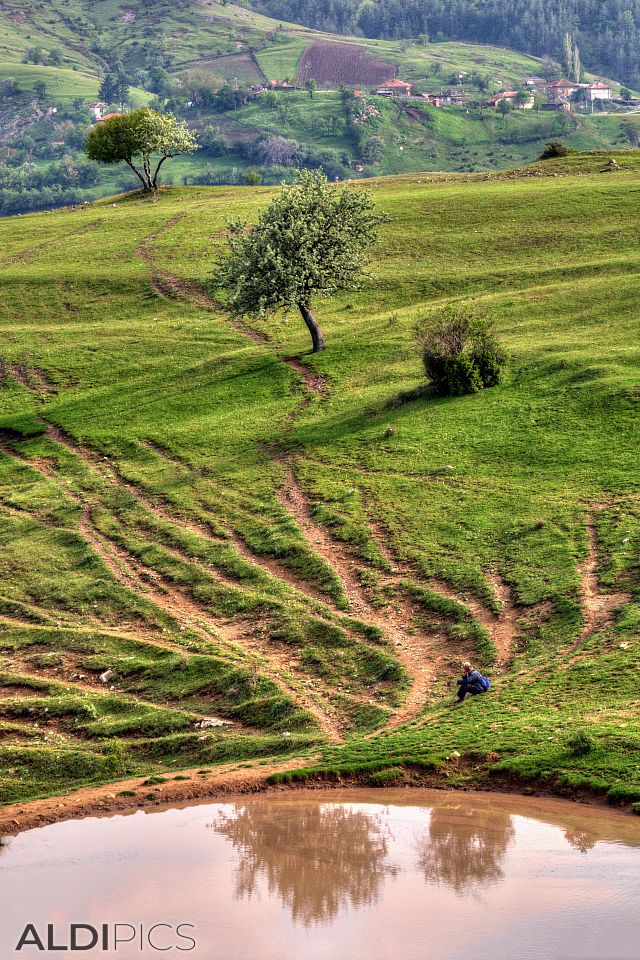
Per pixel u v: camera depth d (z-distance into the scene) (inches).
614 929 2048.5
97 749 4037.9
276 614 4891.7
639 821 2588.6
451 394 7180.1
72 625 5221.5
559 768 2898.6
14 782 3833.7
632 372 6796.3
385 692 4045.3
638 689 3361.2
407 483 5984.3
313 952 2023.9
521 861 2396.7
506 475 5821.9
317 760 3319.4
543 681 3654.0
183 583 5462.6
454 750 3142.2
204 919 2192.4
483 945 2027.6
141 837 2768.2
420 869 2396.7
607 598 4259.4
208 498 6427.2
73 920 2251.5
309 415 7411.4
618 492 5295.3
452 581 4813.0
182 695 4387.3
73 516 6545.3
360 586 5000.0
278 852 2581.2
